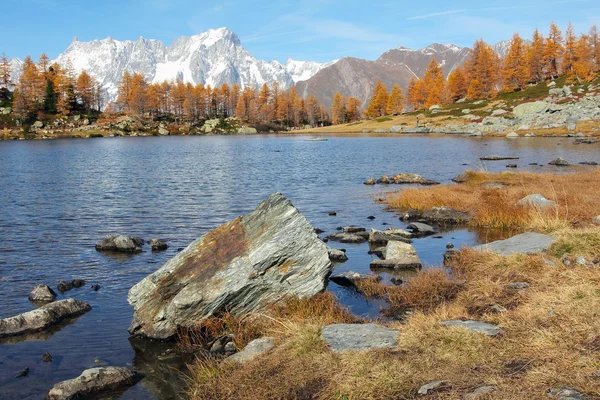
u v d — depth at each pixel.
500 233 20.88
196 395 7.84
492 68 159.25
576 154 61.88
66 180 43.28
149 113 194.75
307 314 10.61
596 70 153.88
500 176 38.50
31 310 12.75
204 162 62.88
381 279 15.02
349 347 8.20
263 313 11.02
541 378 6.28
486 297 10.95
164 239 21.31
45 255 18.45
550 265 12.46
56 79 174.50
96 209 28.88
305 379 7.40
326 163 60.47
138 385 8.88
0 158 68.69
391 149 82.50
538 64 158.62
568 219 19.41
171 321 10.96
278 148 92.69
